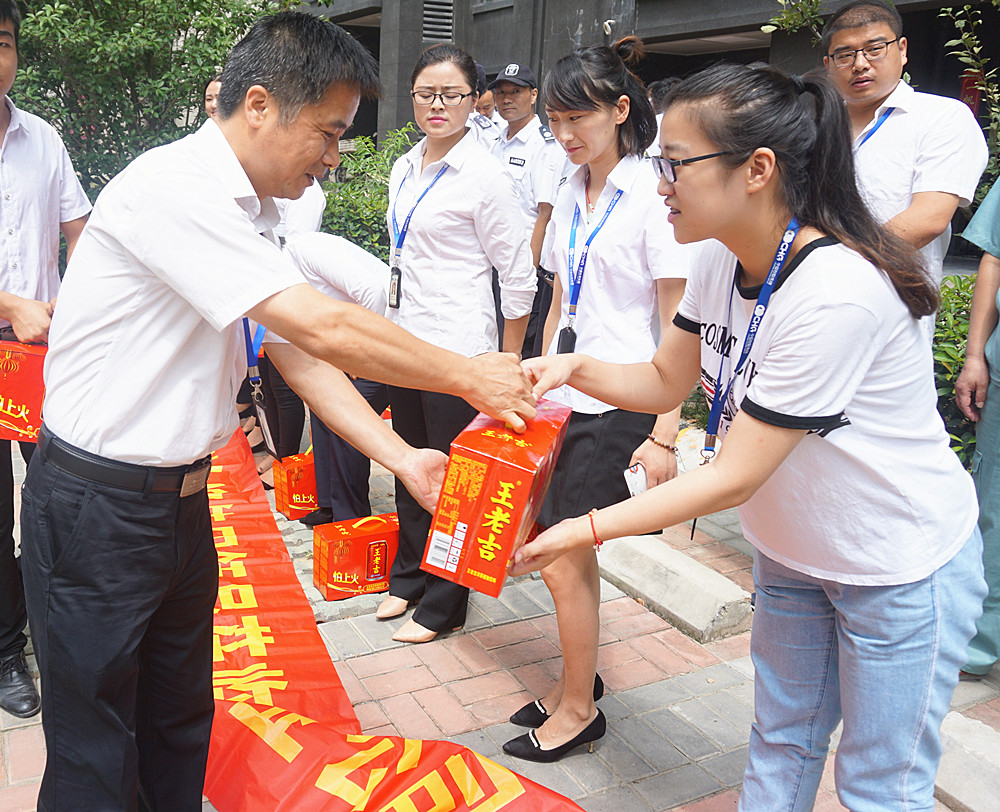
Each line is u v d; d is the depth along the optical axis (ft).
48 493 5.51
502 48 45.01
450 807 7.04
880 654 5.52
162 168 5.12
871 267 4.94
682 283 7.95
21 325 8.27
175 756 6.66
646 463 7.88
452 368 5.78
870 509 5.32
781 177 5.04
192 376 5.46
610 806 7.84
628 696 9.43
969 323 10.04
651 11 40.19
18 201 9.16
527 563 5.81
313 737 7.65
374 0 49.78
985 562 9.38
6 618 9.00
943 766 7.97
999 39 35.78
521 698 9.38
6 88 8.74
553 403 7.42
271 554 11.60
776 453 5.09
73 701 5.71
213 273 5.07
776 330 5.06
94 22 17.88
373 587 11.40
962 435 10.89
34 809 7.57
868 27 9.58
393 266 10.99
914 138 9.65
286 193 5.66
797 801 6.20
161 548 5.65
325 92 5.19
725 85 4.91
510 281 10.60
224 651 9.41
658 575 11.44
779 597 6.06
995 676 9.79
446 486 5.80
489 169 10.13
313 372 6.72
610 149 8.29
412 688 9.50
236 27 19.60
